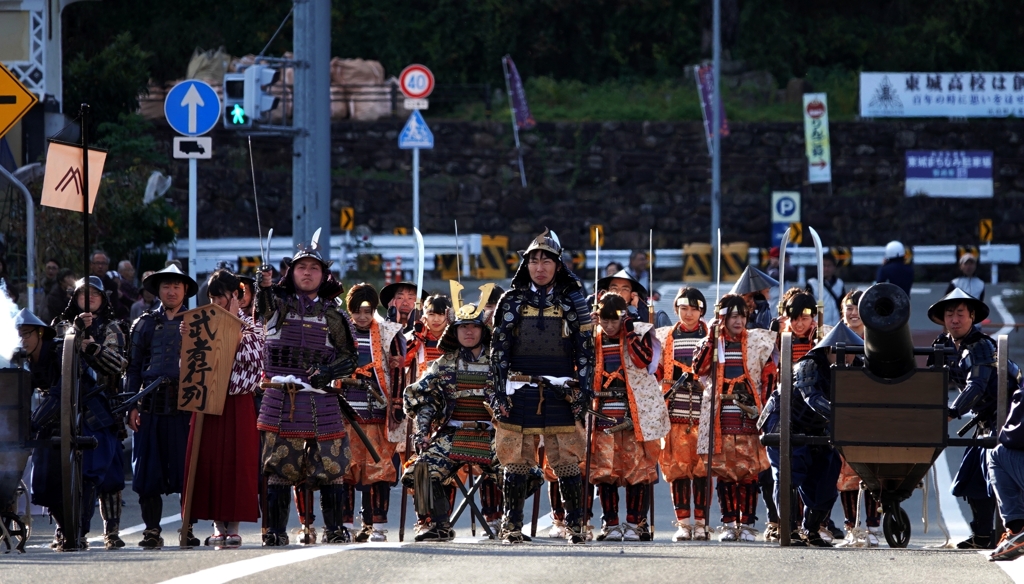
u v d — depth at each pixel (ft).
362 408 105.29
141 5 395.96
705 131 364.79
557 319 83.71
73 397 84.23
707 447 106.22
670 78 438.40
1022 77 366.84
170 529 111.96
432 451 90.63
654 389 103.30
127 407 92.89
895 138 372.79
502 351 83.30
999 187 373.61
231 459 90.17
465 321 90.02
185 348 89.25
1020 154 375.25
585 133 365.81
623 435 103.45
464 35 433.89
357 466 106.22
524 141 366.22
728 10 435.53
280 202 329.52
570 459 84.89
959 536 110.11
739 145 367.86
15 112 117.50
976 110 368.07
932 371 79.66
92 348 90.12
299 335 87.40
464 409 90.94
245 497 90.02
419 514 91.09
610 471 102.01
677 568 63.77
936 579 60.54
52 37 213.87
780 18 449.89
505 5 435.12
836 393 80.43
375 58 435.12
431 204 349.00
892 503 86.17
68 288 154.40
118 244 208.44
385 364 106.83
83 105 89.97
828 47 452.35
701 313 111.04
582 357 83.30
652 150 365.81
